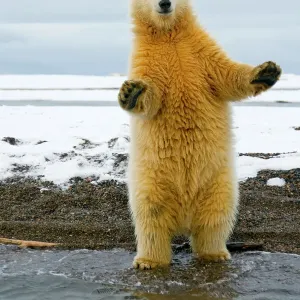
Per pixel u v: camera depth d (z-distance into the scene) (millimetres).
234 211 7719
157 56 7418
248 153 14508
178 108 7355
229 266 7727
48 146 14602
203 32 7645
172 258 8141
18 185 11836
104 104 33625
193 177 7469
